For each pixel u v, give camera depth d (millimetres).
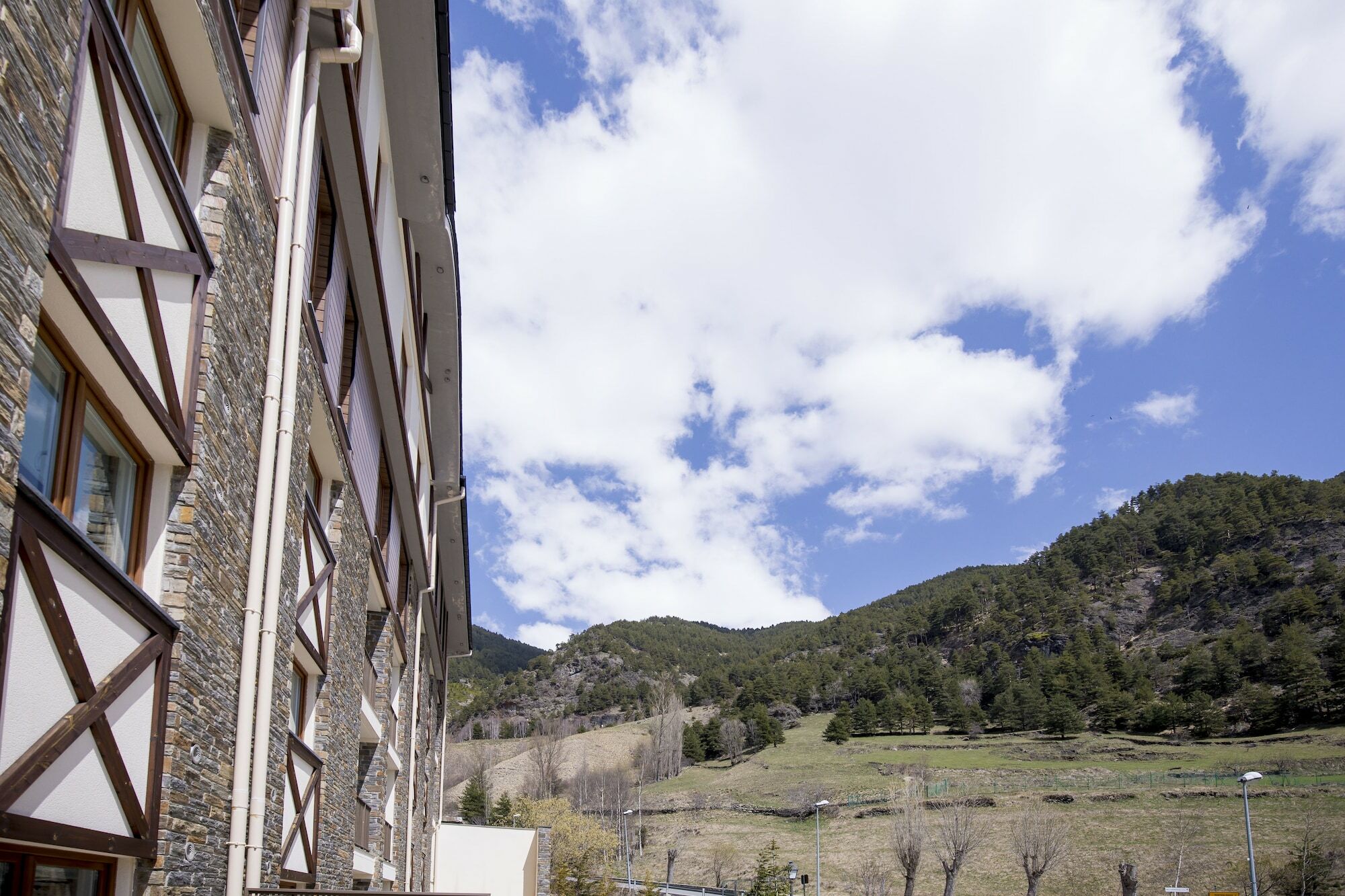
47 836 4707
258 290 7820
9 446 3969
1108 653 165250
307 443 9531
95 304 4973
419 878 24328
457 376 20703
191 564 6367
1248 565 180375
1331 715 116562
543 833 33781
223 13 6555
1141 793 82688
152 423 5863
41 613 4605
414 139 13656
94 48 4887
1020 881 65375
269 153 8070
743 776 119500
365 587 13648
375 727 15961
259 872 7707
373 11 11531
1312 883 56844
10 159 3951
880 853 75938
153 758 5961
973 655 192000
